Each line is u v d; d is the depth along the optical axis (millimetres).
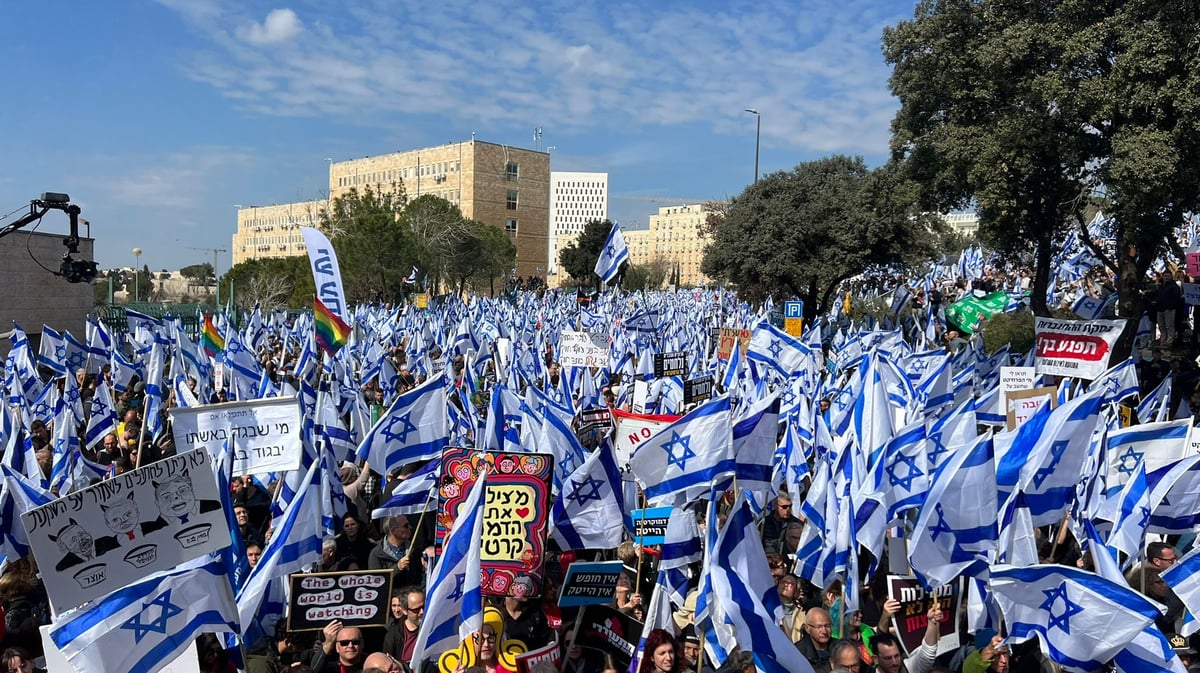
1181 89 21250
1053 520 10703
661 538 11047
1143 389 23344
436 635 8469
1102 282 35188
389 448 13195
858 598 10031
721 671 8602
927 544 9547
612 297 53250
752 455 11055
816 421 13695
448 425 13594
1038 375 16469
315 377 23641
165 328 30688
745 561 8766
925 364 20438
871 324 39500
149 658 7707
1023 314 28672
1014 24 24469
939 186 27516
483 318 36188
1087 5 23109
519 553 9625
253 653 9312
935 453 11812
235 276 72625
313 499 9922
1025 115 23812
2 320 39469
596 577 9289
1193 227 41844
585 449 15500
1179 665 8305
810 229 41000
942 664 9516
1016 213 25422
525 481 9711
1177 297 28062
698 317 45312
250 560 10555
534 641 9617
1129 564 10922
